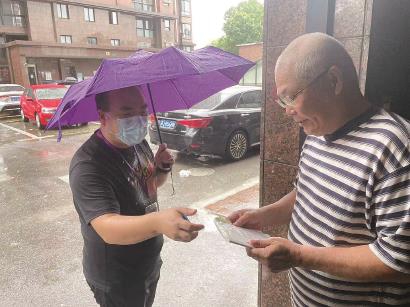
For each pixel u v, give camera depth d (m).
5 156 8.29
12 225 4.49
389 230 1.10
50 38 27.44
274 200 2.27
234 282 3.14
